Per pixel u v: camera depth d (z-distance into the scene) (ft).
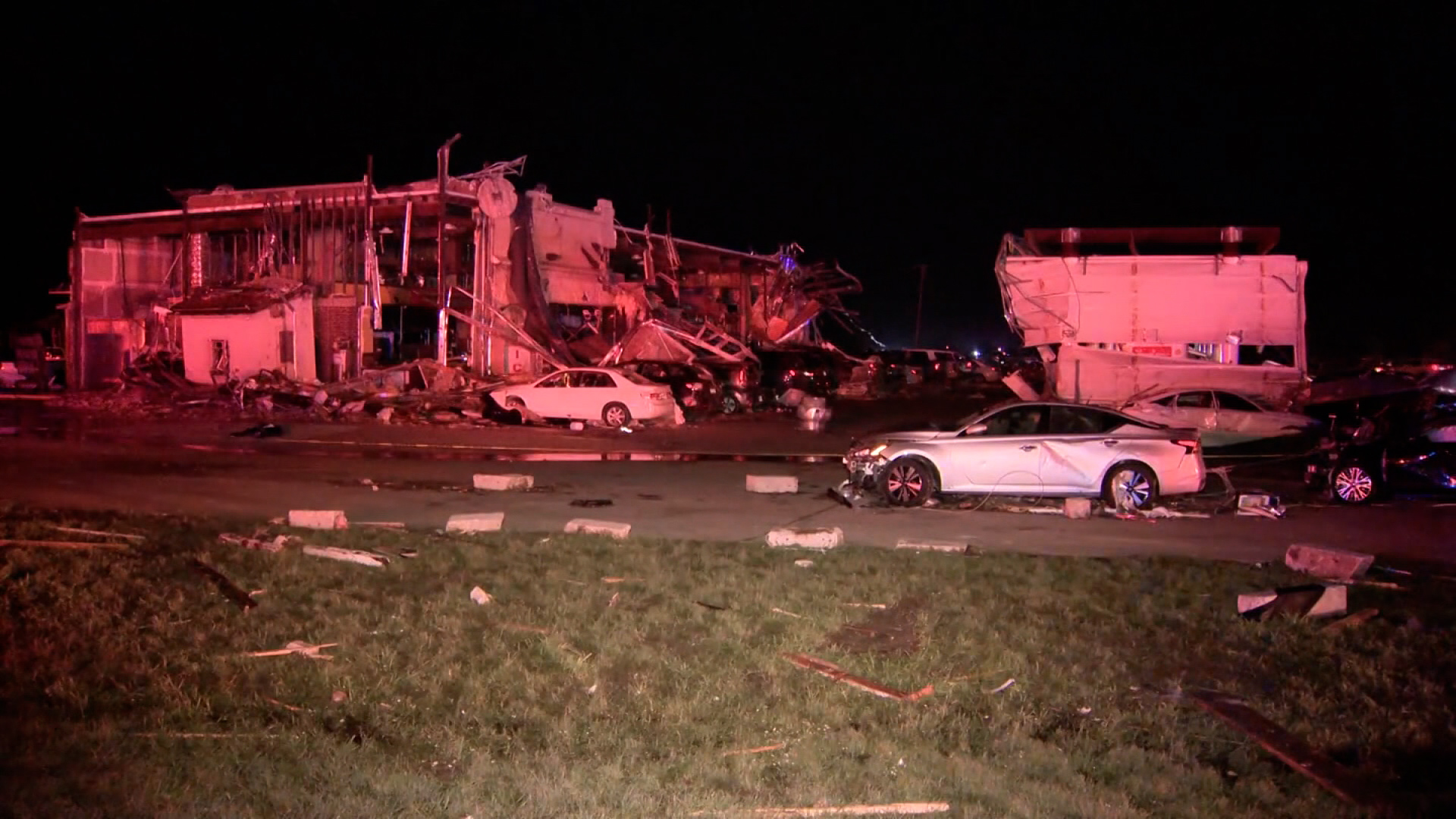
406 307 122.83
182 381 107.34
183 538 35.83
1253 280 77.97
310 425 85.46
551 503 48.67
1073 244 81.92
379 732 19.76
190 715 20.13
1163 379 78.69
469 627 25.82
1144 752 19.27
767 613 27.50
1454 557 37.45
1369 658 24.50
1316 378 100.94
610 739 19.47
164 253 128.77
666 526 42.93
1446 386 76.69
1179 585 31.27
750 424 92.27
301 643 24.16
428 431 82.64
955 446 47.70
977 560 34.37
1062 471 47.06
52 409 101.86
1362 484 49.70
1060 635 25.98
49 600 27.81
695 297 152.05
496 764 18.34
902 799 17.26
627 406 86.33
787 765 18.56
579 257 113.70
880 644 25.07
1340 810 17.08
